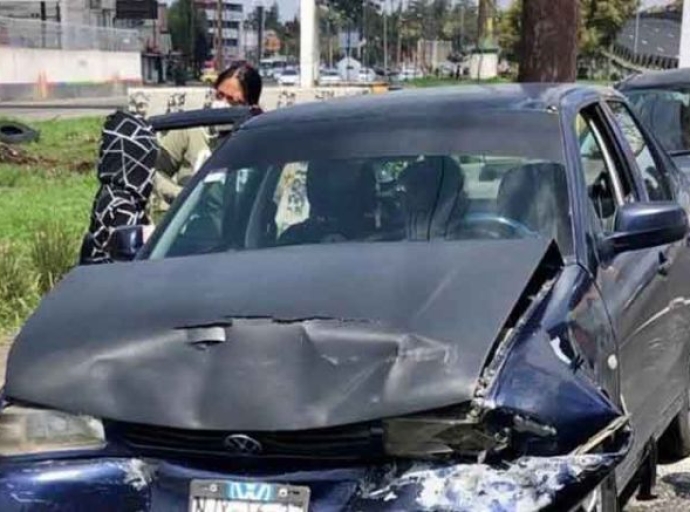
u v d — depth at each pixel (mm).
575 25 10211
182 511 3197
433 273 3438
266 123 4902
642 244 4215
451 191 4328
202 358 3254
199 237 4445
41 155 23812
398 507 3045
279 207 4469
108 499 3260
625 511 4934
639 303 4348
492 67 37219
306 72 20953
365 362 3129
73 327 3492
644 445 4520
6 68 54781
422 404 3045
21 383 3391
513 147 4414
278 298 3375
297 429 3076
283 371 3156
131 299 3570
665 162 5762
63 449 3332
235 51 83250
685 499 5094
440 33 67562
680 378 5246
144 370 3285
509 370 3143
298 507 3105
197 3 85938
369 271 3496
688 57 22469
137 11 83688
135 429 3262
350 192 4430
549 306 3488
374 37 65062
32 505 3283
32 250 9625
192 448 3205
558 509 3031
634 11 52094
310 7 20844
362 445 3086
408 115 4684
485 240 3857
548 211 4164
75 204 15648
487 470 3064
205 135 6785
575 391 3172
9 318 8375
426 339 3148
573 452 3094
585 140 4715
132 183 6043
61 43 60656
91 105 49062
